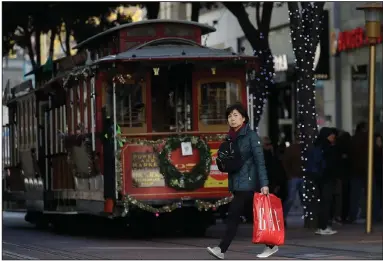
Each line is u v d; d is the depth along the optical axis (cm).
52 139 3669
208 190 3033
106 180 3019
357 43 5081
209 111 3108
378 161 3672
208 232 3441
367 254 2456
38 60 5353
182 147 3017
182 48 3094
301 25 3288
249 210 3731
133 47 3189
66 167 3462
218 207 3045
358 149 3628
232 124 2302
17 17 4938
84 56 3256
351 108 5203
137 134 3006
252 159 2289
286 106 5944
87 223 3606
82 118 3212
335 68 5331
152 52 3025
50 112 3691
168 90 3127
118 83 3027
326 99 5444
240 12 4247
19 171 4153
